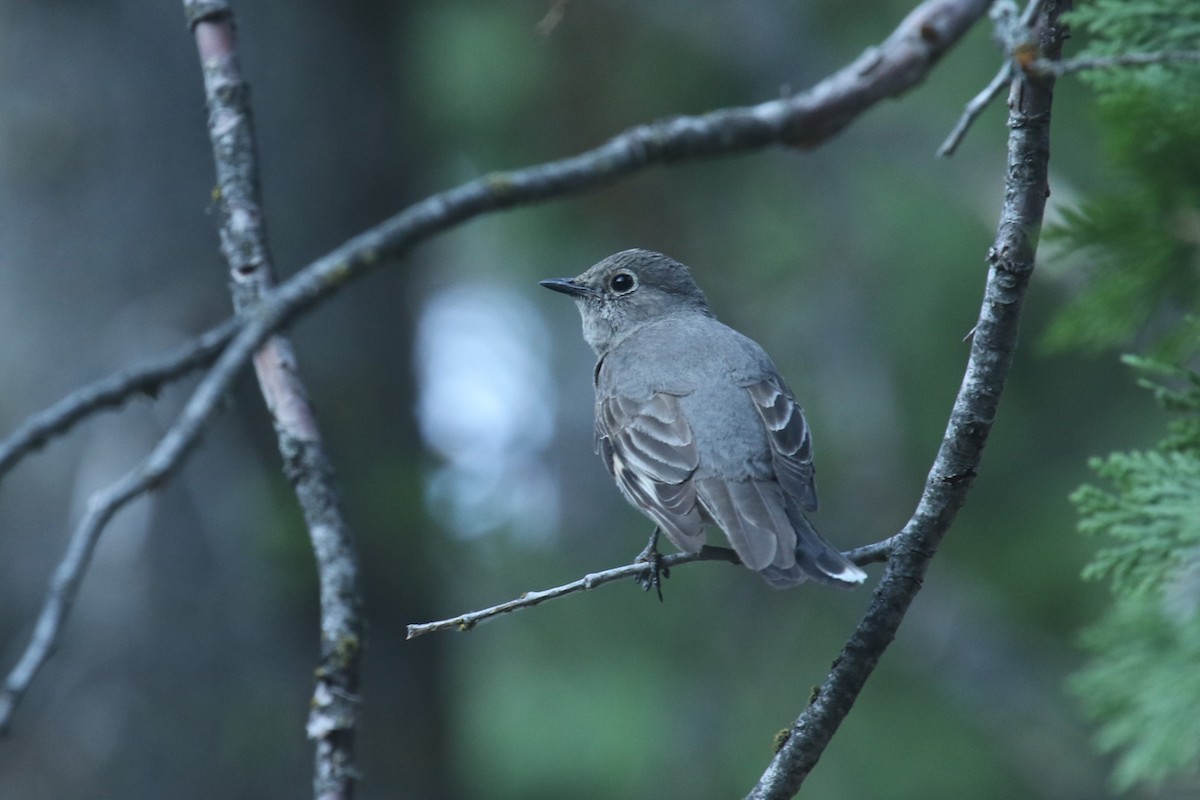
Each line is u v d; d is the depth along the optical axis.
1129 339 6.30
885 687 15.31
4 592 11.05
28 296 11.40
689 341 8.88
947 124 15.71
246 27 12.35
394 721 12.24
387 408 12.52
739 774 14.80
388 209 12.91
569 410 26.58
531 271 20.95
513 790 15.59
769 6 15.84
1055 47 4.90
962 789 14.67
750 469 8.02
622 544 17.47
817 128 8.77
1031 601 15.17
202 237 11.67
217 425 11.23
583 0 15.16
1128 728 4.82
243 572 11.11
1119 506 5.28
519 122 15.80
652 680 16.02
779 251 16.28
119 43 11.74
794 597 15.63
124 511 10.98
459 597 15.51
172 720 10.98
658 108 15.52
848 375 15.77
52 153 11.55
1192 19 5.83
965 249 15.87
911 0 15.95
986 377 4.87
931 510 5.02
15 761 10.86
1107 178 6.77
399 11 13.21
